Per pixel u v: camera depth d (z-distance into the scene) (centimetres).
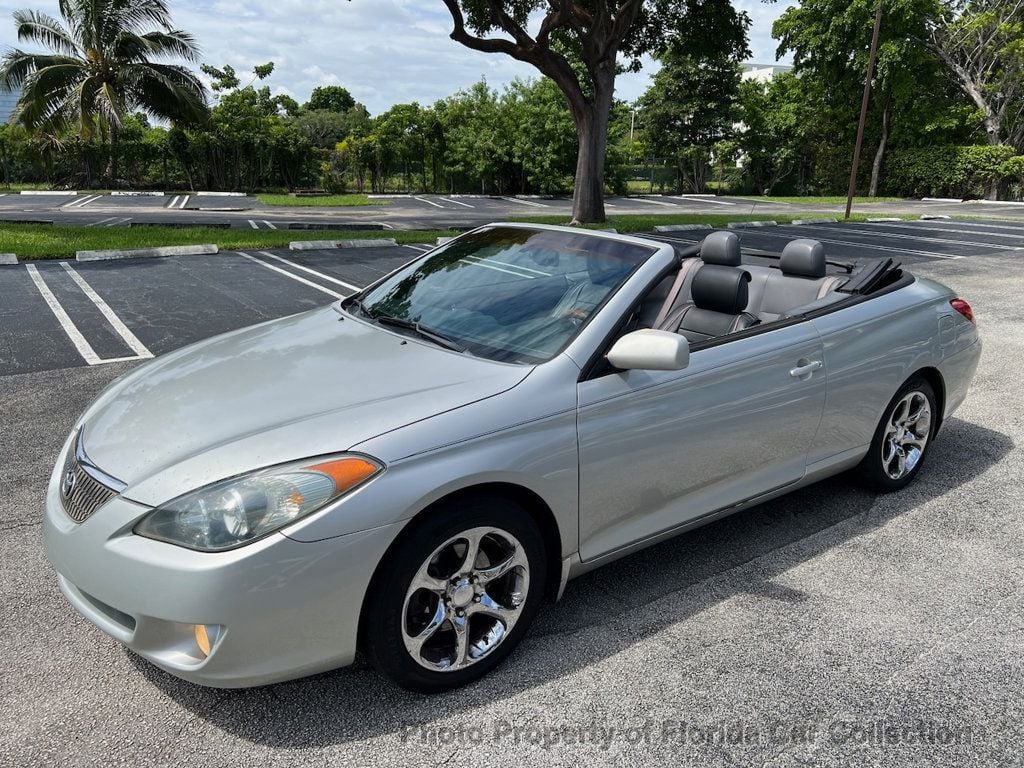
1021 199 3903
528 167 4009
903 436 415
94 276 1009
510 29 1828
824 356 351
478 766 226
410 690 252
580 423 270
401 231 1695
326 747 232
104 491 235
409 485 231
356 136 4362
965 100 4181
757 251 474
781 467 350
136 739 233
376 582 233
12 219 2098
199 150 3941
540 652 279
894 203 3612
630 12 1852
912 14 3538
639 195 4409
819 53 3850
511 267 342
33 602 301
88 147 3772
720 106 4359
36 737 232
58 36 3195
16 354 645
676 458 301
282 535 216
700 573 336
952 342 420
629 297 298
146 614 219
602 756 231
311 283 985
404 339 308
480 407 253
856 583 329
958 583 331
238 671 221
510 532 257
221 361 302
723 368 312
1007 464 462
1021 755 236
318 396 261
